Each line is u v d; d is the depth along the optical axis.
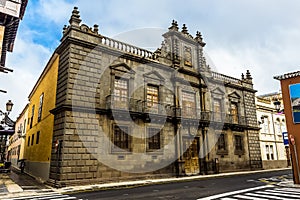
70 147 15.56
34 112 26.58
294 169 14.41
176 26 25.08
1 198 11.16
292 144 14.54
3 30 13.72
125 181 17.38
